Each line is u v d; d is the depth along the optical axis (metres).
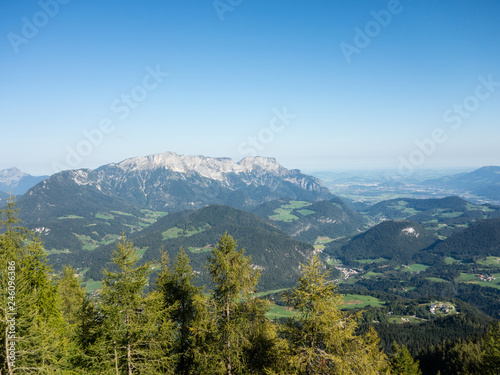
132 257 22.92
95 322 22.70
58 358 24.17
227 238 24.20
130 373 22.44
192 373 25.16
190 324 25.70
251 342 24.39
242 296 24.11
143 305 23.00
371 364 19.44
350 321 19.00
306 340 19.45
